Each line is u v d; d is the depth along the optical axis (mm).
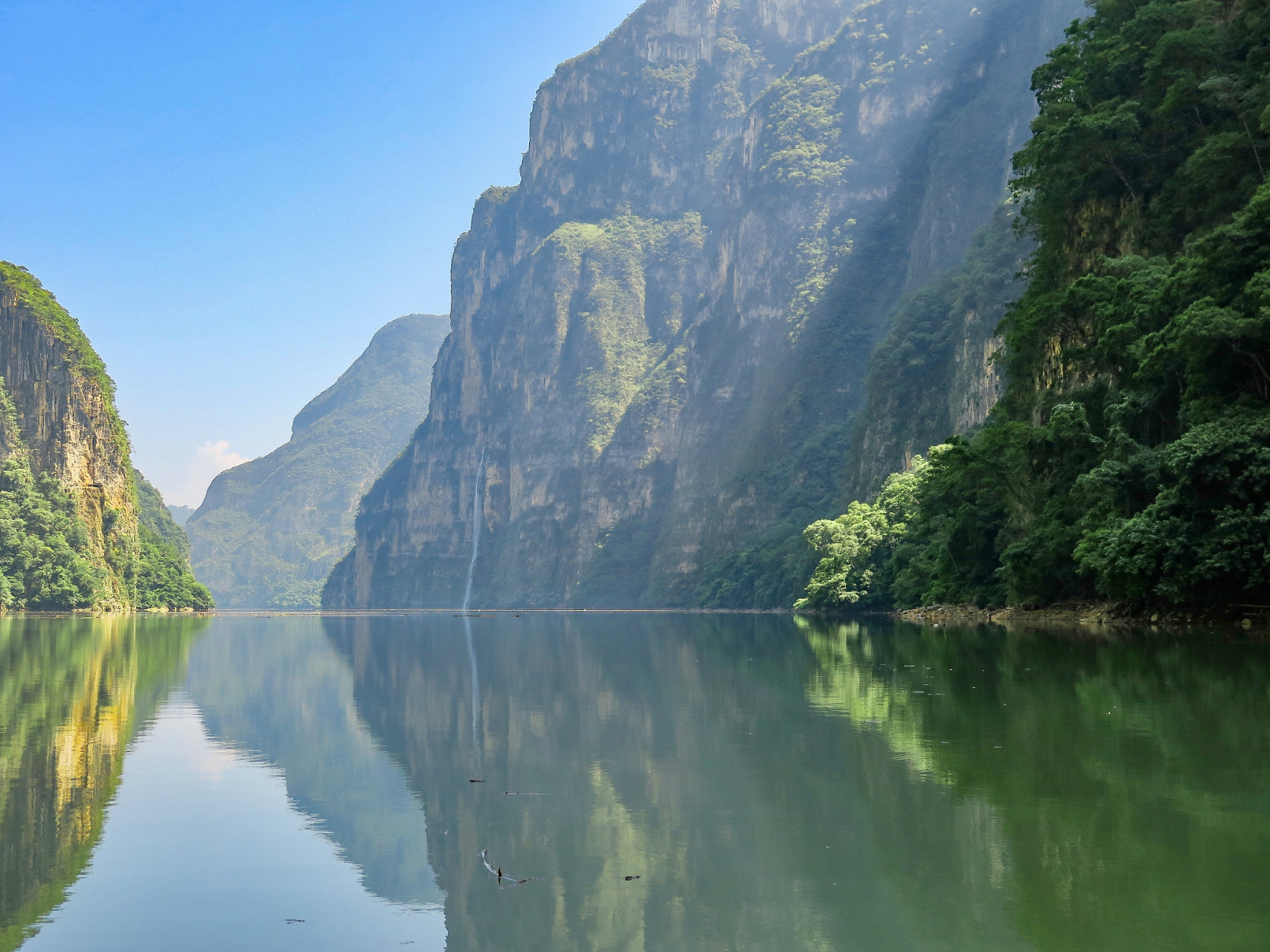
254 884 14094
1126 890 12273
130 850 15602
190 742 25703
